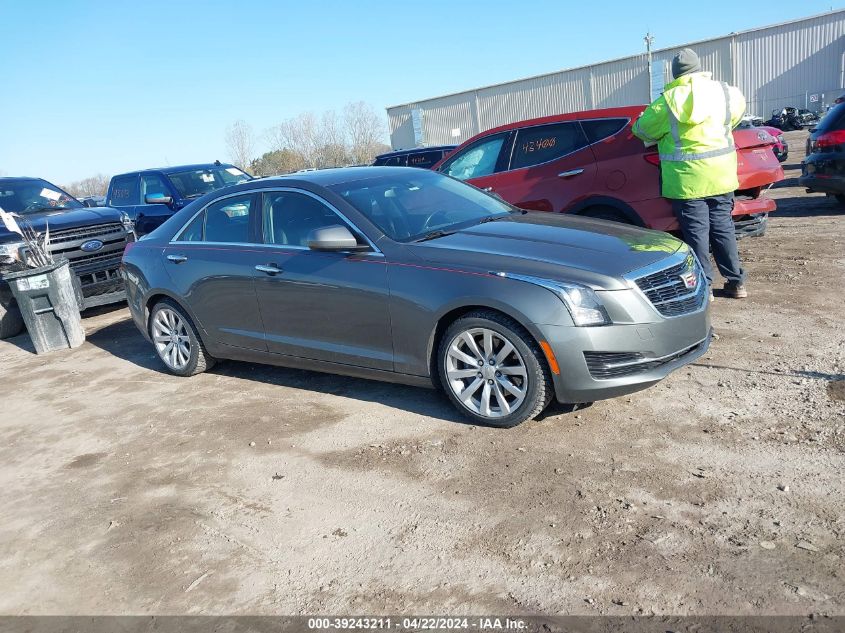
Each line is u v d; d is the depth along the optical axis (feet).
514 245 14.14
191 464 14.10
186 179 40.27
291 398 17.07
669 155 19.40
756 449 11.95
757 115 132.87
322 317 15.76
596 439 12.96
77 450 15.56
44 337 24.23
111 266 27.78
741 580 8.82
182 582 10.27
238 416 16.31
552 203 23.91
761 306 19.85
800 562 9.02
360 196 16.17
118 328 26.99
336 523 11.32
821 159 32.71
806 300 20.02
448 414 14.87
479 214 16.94
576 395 12.86
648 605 8.61
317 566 10.27
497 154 25.79
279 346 16.94
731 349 16.70
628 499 10.91
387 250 14.75
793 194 41.63
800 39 125.39
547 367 13.03
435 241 14.70
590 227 15.52
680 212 19.86
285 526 11.42
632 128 20.21
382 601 9.32
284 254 16.39
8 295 26.43
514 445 13.11
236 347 18.02
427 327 14.05
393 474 12.64
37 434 16.81
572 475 11.80
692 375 15.40
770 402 13.65
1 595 10.53
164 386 19.21
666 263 13.64
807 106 127.54
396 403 15.85
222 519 11.86
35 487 14.01
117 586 10.37
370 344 15.16
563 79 145.38
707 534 9.82
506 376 13.51
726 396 14.15
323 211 16.07
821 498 10.34
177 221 19.47
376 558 10.27
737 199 22.65
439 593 9.33
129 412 17.51
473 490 11.75
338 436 14.51
